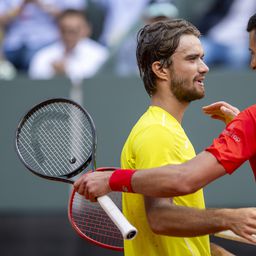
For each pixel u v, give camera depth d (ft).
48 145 47.62
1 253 80.94
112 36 103.30
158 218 36.47
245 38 103.76
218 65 103.91
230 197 89.76
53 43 104.37
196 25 104.42
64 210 92.07
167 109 40.32
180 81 39.78
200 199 39.99
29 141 44.60
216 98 89.61
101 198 37.55
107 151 90.53
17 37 104.94
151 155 37.65
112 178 36.99
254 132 35.65
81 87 91.45
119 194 44.39
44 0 105.19
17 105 92.48
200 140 88.89
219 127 88.63
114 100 90.84
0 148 92.58
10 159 92.48
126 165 40.27
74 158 42.80
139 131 39.06
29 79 92.32
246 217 34.37
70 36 103.04
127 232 36.47
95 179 37.55
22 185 92.38
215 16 104.32
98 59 102.73
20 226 89.25
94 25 103.45
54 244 84.43
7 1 107.24
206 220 35.29
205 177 35.01
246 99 89.81
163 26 40.09
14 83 92.58
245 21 103.96
